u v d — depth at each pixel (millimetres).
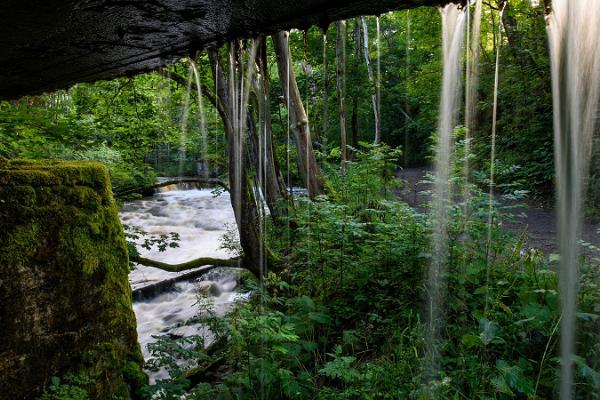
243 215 6051
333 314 4559
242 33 2107
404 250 4562
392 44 13828
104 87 6484
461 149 4645
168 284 7301
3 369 2357
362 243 5352
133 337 3287
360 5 1698
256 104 6891
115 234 3225
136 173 6027
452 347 3369
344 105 8852
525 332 3188
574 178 2154
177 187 19484
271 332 3393
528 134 10148
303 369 3791
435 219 4555
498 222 4391
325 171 8531
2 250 2379
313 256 5332
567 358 2746
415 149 17250
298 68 11102
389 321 3982
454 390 2945
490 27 8508
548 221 7742
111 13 1693
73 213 2838
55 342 2654
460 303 3742
